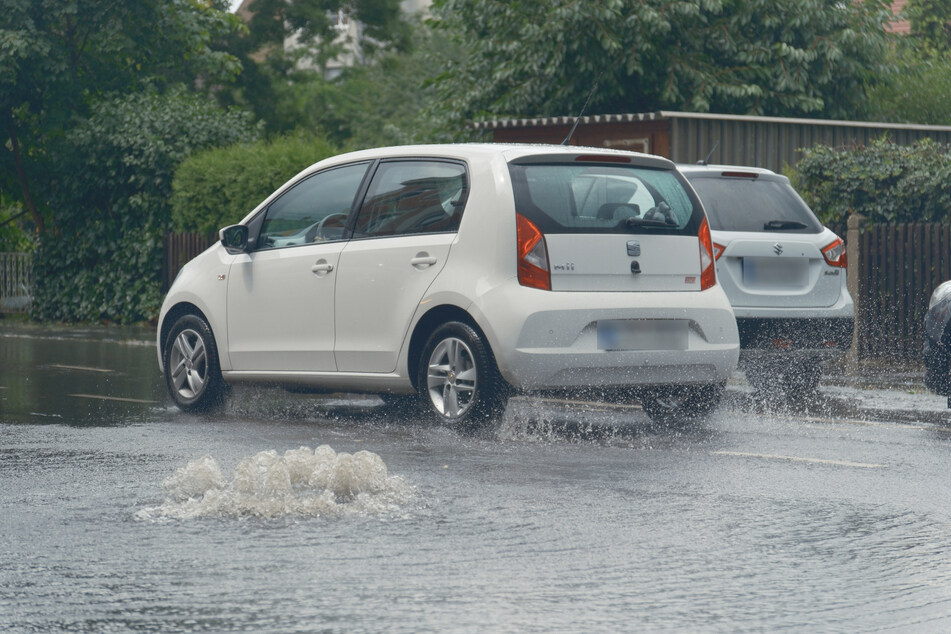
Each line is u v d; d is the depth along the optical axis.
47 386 17.02
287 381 13.36
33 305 33.91
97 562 7.09
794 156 25.64
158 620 6.01
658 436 12.07
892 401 15.17
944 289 14.41
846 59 32.00
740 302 14.32
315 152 27.92
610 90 31.58
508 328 11.50
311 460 9.12
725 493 9.14
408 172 12.65
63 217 33.00
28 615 6.09
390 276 12.43
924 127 27.02
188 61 38.94
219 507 8.39
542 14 32.34
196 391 14.09
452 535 7.74
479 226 11.83
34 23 33.69
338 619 6.01
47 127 33.50
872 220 20.78
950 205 19.98
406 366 12.34
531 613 6.11
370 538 7.65
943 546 7.58
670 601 6.35
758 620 6.04
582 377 11.73
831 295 14.88
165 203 31.11
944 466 10.37
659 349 12.03
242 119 32.84
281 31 60.06
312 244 13.27
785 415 13.80
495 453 10.89
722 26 31.73
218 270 14.02
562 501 8.79
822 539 7.73
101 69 36.25
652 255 12.16
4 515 8.33
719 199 14.66
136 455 10.81
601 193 12.15
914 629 5.93
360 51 67.25
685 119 24.48
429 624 5.93
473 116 34.34
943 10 43.53
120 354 22.83
